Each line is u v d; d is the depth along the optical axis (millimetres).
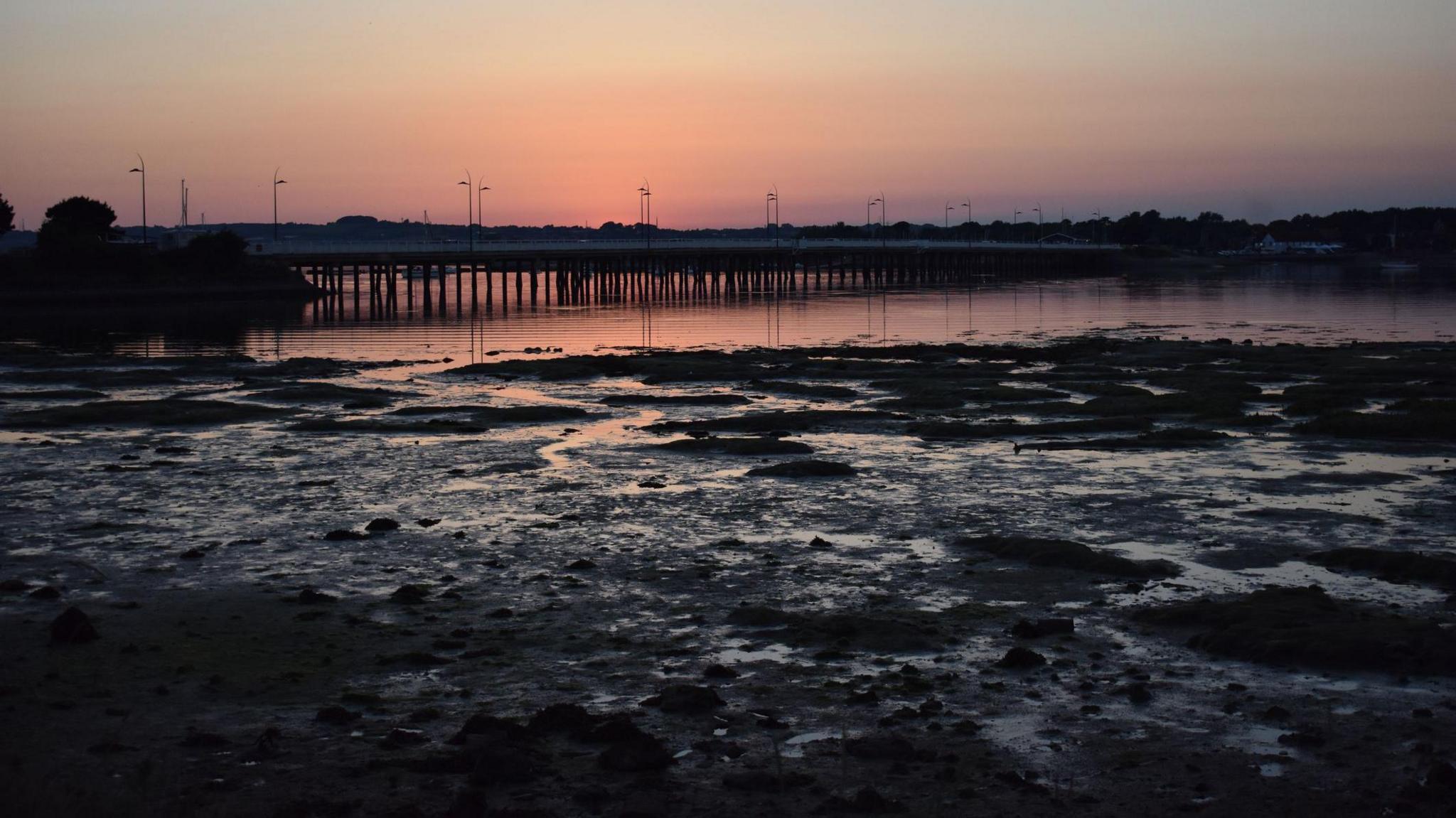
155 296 110938
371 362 60781
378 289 117188
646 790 11438
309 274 180375
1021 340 71688
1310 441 34062
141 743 12500
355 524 23812
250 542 22156
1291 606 17172
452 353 66750
